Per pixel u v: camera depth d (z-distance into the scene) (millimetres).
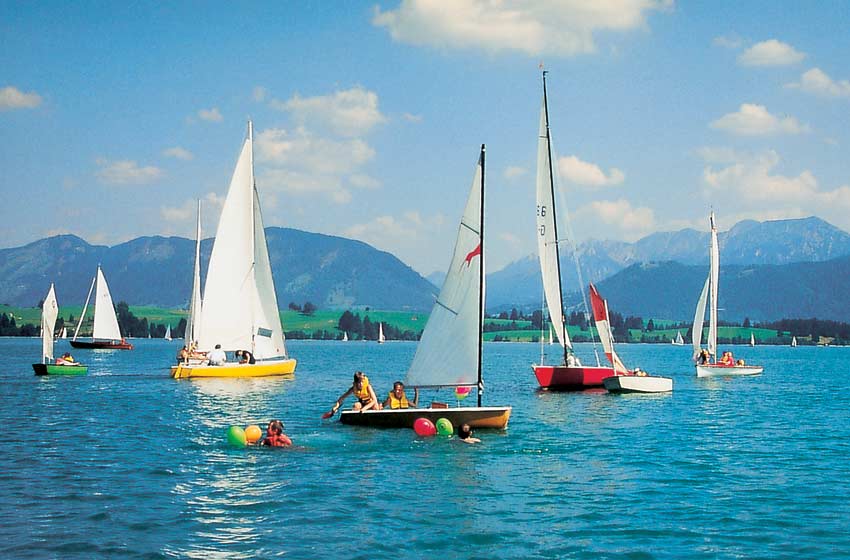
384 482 21453
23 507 18375
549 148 56906
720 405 46156
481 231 32156
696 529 17062
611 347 55969
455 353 32375
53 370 64500
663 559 15062
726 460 25734
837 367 115625
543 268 57125
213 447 27094
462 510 18516
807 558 15188
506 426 32219
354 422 32281
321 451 26359
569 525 17297
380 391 55156
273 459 24812
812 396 54281
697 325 80375
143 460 24484
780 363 136875
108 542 15734
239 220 60406
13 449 26516
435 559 14961
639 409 42656
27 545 15492
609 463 24875
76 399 44469
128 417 35875
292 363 65875
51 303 64875
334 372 80500
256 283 62438
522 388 58906
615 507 18891
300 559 14875
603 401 47344
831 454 27188
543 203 56969
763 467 24438
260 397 46625
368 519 17641
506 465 24234
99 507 18438
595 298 55844
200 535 16312
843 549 15727
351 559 14898
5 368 76562
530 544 15914
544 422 35625
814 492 20672
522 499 19656
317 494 19938
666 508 18844
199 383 57125
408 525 17203
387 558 14992
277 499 19375
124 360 103312
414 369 32938
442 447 27422
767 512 18516
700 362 78875
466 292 32281
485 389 57781
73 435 29906
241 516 17781
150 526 16891
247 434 27688
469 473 22844
